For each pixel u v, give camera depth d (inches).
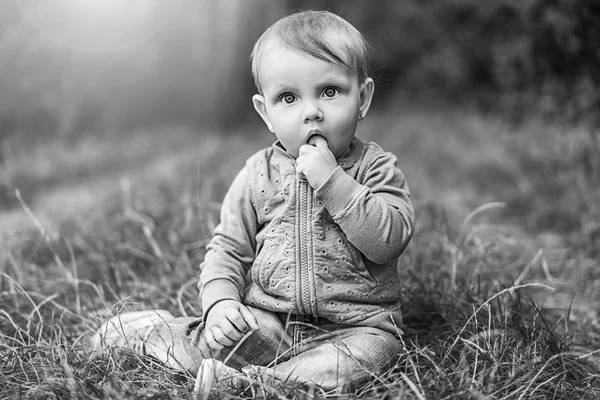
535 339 79.2
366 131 314.3
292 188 74.8
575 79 212.8
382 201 71.8
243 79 377.4
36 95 311.9
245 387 68.6
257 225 78.9
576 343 84.4
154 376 72.7
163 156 276.8
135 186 196.1
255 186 77.8
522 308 88.9
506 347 74.9
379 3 390.9
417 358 73.0
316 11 79.4
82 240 131.8
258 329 72.6
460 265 109.3
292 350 74.2
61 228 140.9
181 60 367.2
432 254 117.7
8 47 301.1
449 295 94.7
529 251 134.2
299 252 73.4
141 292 103.8
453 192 200.1
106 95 340.2
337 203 70.6
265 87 75.1
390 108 371.2
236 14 370.9
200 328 76.7
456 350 77.0
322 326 74.6
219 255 77.9
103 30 333.7
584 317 99.3
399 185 77.1
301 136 73.0
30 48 307.1
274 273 74.2
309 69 71.8
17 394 67.1
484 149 231.1
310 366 69.3
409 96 372.5
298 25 74.2
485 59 332.5
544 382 69.2
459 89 354.9
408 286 98.7
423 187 205.5
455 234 132.2
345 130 73.5
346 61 72.7
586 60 209.8
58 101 318.3
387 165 77.5
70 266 120.0
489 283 99.3
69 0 318.7
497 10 261.0
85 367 72.2
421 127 304.2
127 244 124.0
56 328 86.9
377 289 75.2
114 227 141.4
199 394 63.1
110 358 74.2
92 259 121.5
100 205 170.7
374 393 65.2
